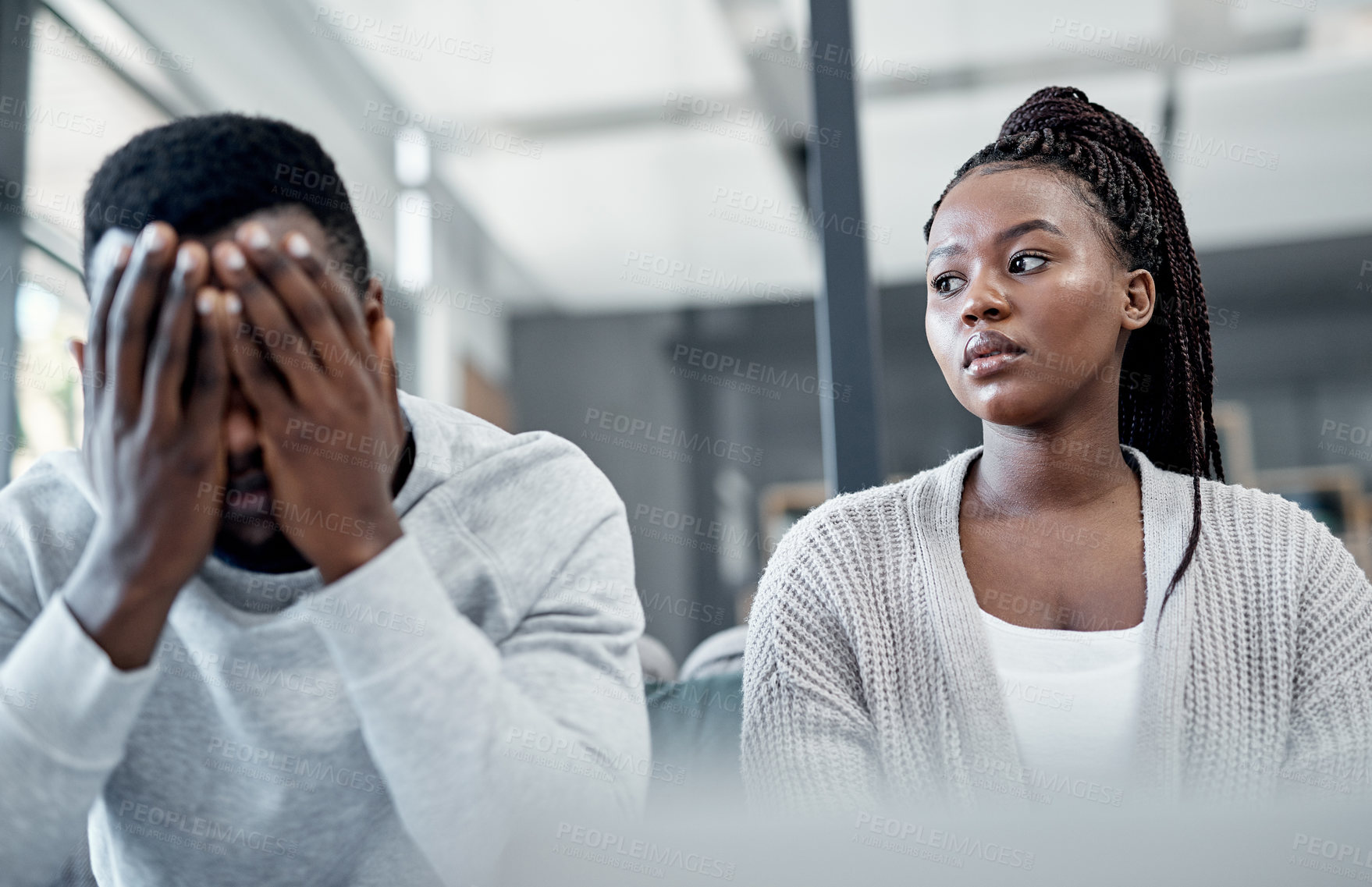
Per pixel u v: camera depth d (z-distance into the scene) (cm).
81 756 53
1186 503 76
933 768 71
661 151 417
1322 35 348
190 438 53
